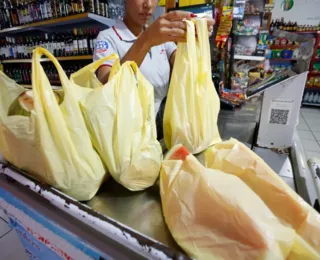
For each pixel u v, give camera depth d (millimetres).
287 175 653
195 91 634
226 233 349
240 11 1825
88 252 426
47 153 414
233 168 489
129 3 972
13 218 631
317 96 4148
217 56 1848
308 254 326
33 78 397
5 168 538
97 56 904
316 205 499
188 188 418
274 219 362
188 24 598
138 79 582
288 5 3887
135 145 516
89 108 455
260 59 2197
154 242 340
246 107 1392
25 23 3074
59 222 451
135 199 522
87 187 479
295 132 915
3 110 427
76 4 2396
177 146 561
